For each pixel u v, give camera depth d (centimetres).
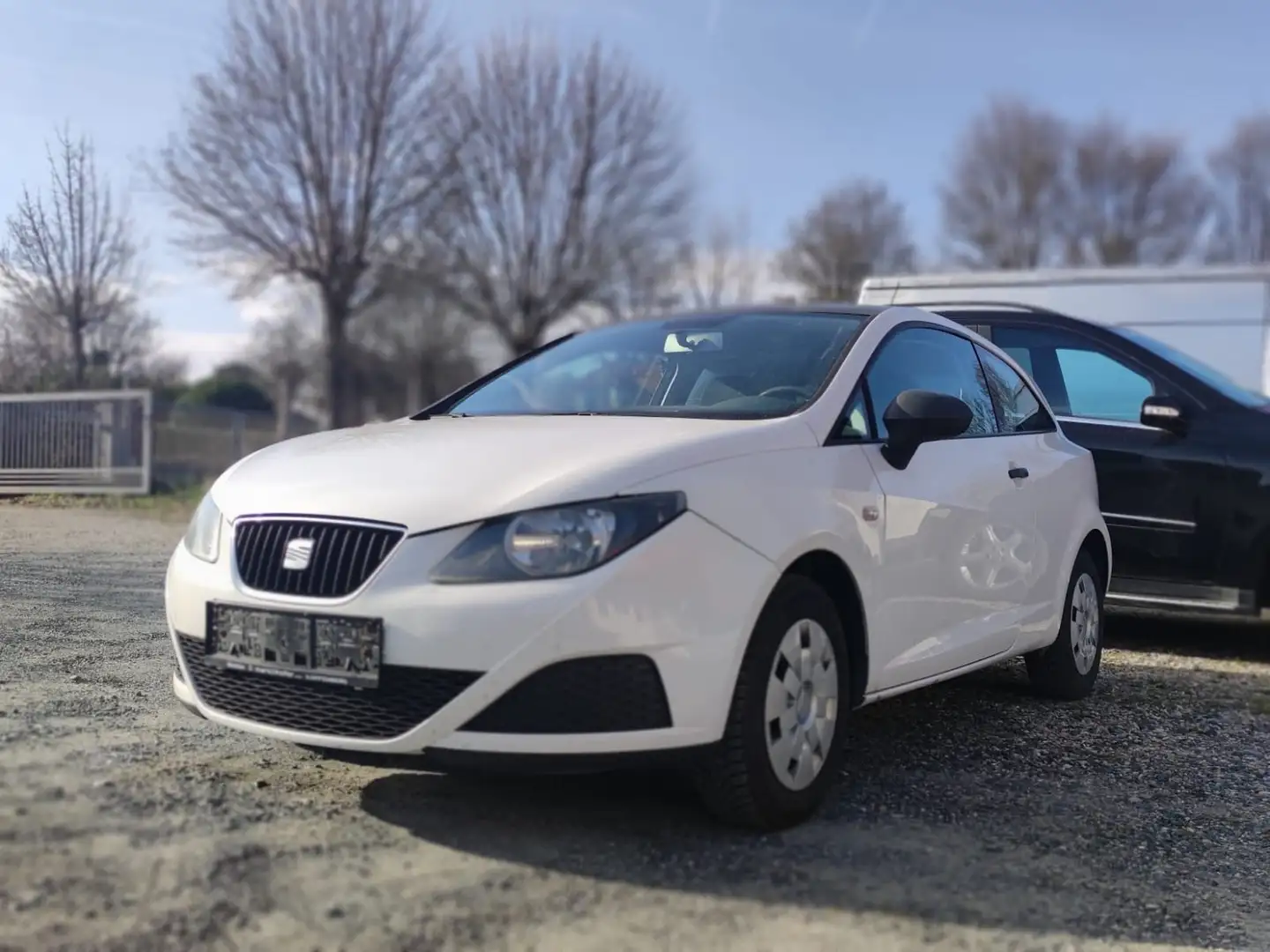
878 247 3753
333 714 312
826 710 353
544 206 3594
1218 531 633
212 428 1544
